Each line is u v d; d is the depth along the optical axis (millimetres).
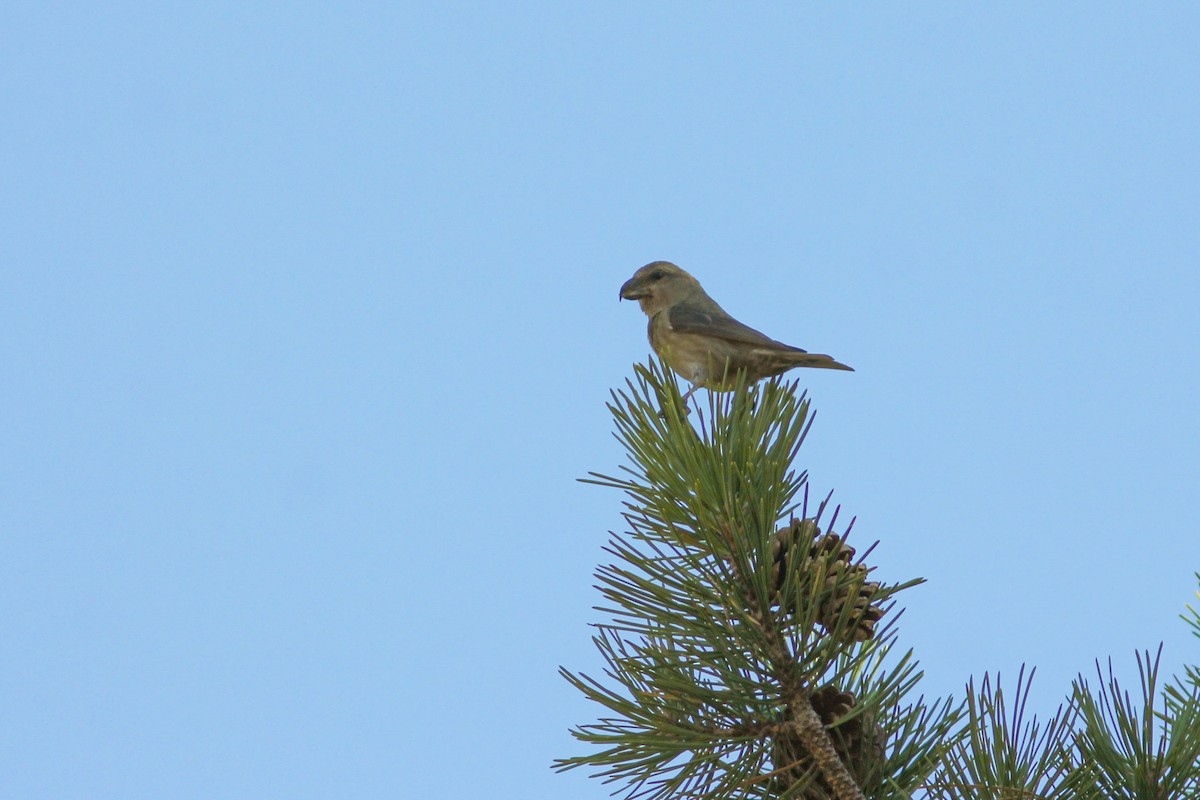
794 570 6789
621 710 6695
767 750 6773
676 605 6863
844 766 6559
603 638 6934
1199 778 6004
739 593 6910
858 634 6938
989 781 6141
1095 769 6129
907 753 6699
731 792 6633
